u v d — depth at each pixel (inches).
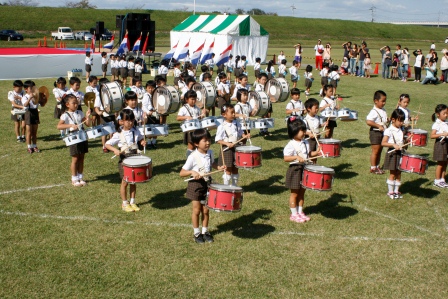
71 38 2166.6
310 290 227.1
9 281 227.3
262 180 388.5
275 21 2997.0
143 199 339.6
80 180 366.6
